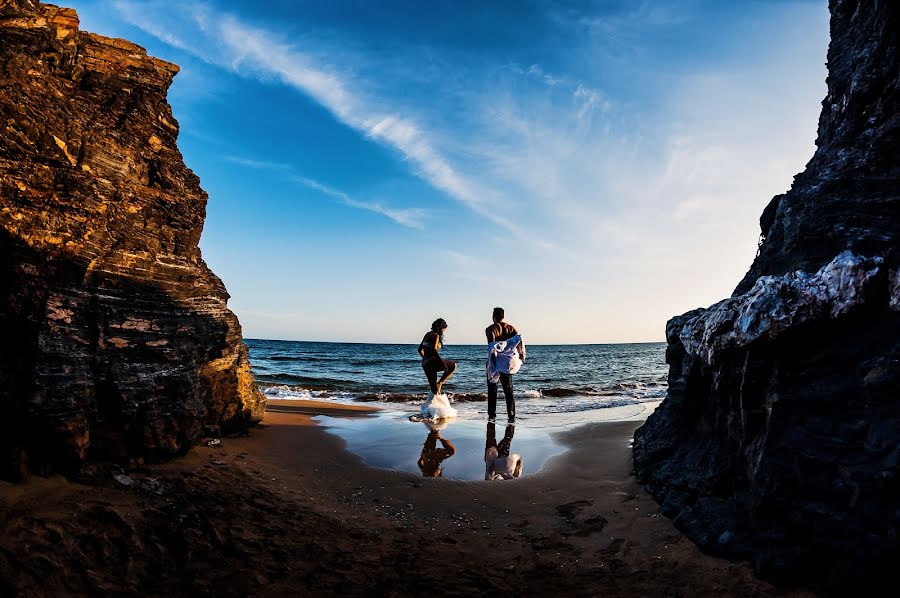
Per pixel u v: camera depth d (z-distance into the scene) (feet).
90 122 13.80
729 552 9.74
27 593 7.39
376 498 14.24
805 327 9.66
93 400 12.25
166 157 16.21
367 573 9.61
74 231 12.26
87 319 12.42
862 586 7.87
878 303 9.12
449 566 10.11
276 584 8.92
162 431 14.05
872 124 11.09
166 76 16.37
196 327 16.05
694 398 14.17
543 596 8.95
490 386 28.22
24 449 10.53
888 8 10.84
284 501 13.01
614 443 21.27
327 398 39.93
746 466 10.68
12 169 11.62
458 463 18.35
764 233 15.43
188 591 8.39
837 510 8.47
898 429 8.09
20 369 10.79
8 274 11.05
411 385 60.49
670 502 12.43
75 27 14.11
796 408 9.60
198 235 17.29
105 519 9.64
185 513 10.85
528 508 13.64
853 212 10.41
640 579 9.46
